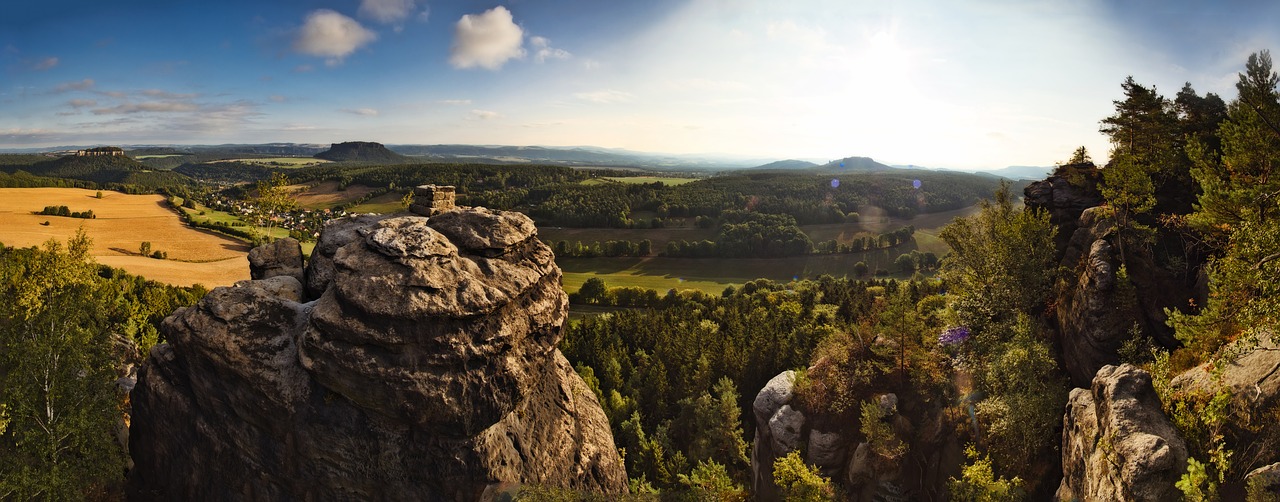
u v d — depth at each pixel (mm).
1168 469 19469
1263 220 24562
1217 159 40031
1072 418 26953
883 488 40531
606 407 72312
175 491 23875
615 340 96312
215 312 22984
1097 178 48344
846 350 48750
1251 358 22094
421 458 21953
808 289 122875
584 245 189625
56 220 159375
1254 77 27578
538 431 25859
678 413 77250
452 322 21406
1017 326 40406
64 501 22016
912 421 42375
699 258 179250
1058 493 27219
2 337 23672
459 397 21359
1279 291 20859
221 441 22797
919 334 45344
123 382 33844
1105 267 36875
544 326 24750
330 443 21922
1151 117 47219
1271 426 19281
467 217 25734
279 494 22344
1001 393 37281
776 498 45719
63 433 22828
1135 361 33406
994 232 53812
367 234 23391
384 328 20859
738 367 78938
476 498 22031
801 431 45500
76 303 24812
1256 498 17594
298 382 22125
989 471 32312
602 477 28797
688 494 31328
